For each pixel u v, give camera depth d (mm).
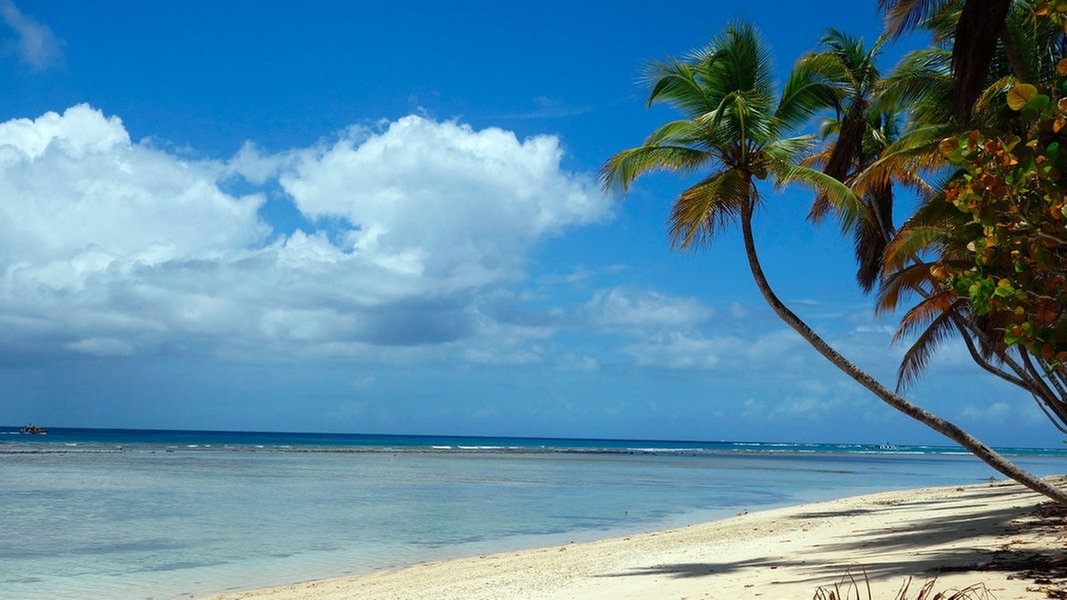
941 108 17688
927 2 14547
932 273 5496
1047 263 4656
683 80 15414
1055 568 9703
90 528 23391
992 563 10617
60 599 14141
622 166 15109
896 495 34344
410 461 73375
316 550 20312
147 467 53094
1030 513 18453
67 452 72000
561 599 11758
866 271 24547
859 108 20469
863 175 16078
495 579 14844
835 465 94312
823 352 13508
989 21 12430
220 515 27172
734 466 83062
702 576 12734
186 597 14438
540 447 155125
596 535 23891
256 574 16953
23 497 31469
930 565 11211
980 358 24047
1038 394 22969
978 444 12180
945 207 16719
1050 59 15844
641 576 13617
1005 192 4832
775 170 15016
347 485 41750
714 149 14852
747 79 15281
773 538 18656
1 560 18031
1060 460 163875
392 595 13664
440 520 27234
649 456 115750
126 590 15039
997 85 15484
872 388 12969
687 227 14820
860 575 10766
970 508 22828
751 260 14273
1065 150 4508
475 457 87688
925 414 12625
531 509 31391
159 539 21641
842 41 21906
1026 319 4934
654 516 29531
